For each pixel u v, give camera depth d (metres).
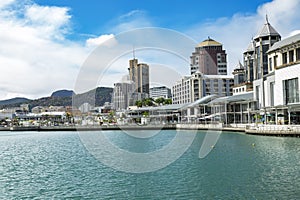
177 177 30.02
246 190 25.23
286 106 72.81
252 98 97.56
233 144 55.03
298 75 76.88
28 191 27.42
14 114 177.62
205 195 24.25
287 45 92.50
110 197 24.62
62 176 32.75
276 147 49.31
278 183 27.00
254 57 130.38
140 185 27.58
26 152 56.25
